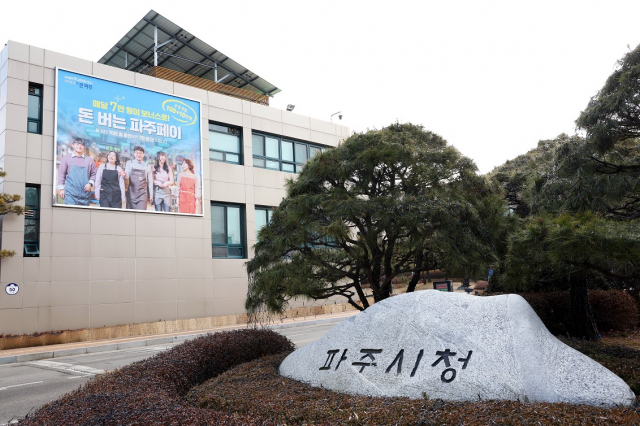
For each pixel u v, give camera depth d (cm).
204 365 624
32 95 1745
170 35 2327
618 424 324
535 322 474
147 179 1934
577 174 615
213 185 2158
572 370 426
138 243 1884
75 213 1750
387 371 475
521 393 403
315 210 705
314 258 743
